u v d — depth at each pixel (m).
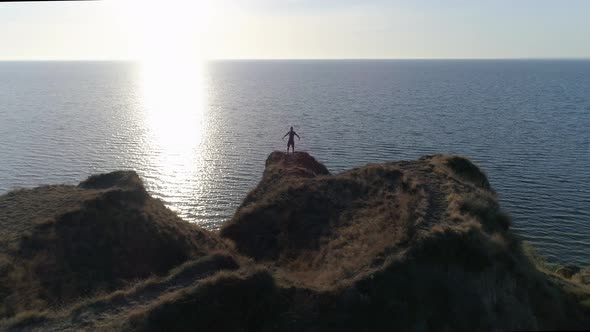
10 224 20.48
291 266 18.80
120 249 19.25
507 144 82.06
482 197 20.84
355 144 84.00
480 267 15.46
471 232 16.27
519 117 115.62
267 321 13.57
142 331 12.80
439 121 110.06
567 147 79.31
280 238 21.11
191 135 100.75
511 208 50.97
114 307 14.32
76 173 69.00
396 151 77.88
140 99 189.38
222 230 23.30
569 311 17.14
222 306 13.62
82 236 19.55
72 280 17.20
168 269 18.86
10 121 120.38
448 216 17.81
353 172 25.86
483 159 71.56
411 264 14.76
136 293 15.04
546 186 58.22
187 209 53.53
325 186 24.34
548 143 82.62
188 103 173.00
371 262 15.16
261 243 21.31
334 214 21.73
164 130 108.50
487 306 14.69
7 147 86.25
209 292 13.84
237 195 58.47
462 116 118.75
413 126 102.94
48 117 129.88
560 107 136.00
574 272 27.00
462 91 197.38
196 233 21.89
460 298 14.49
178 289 15.12
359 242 17.64
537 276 17.39
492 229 18.73
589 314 17.33
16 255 17.77
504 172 64.44
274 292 14.13
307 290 14.25
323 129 101.69
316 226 21.17
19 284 16.36
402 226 16.83
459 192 20.75
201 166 72.69
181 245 20.22
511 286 15.98
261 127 108.81
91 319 13.74
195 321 13.24
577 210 50.22
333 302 13.72
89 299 15.34
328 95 189.25
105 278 17.73
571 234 44.31
